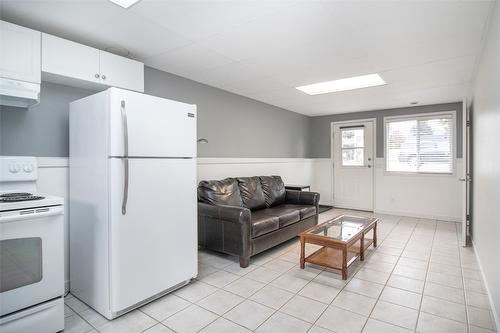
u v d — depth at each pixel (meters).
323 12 2.05
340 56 2.91
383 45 2.64
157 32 2.37
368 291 2.41
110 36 2.43
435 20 2.17
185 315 2.05
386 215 5.61
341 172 6.34
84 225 2.23
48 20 2.14
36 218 1.74
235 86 4.07
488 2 1.93
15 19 2.12
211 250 3.52
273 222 3.31
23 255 1.70
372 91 4.33
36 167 2.23
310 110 5.94
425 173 5.37
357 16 2.11
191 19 2.15
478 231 3.08
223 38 2.48
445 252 3.38
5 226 1.63
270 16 2.12
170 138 2.32
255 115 4.93
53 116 2.46
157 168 2.22
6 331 1.65
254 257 3.28
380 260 3.12
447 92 4.36
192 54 2.86
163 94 3.40
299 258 3.23
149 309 2.14
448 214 5.14
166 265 2.30
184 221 2.46
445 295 2.33
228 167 4.33
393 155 5.71
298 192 4.55
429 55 2.87
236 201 3.65
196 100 3.82
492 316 2.02
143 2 1.91
